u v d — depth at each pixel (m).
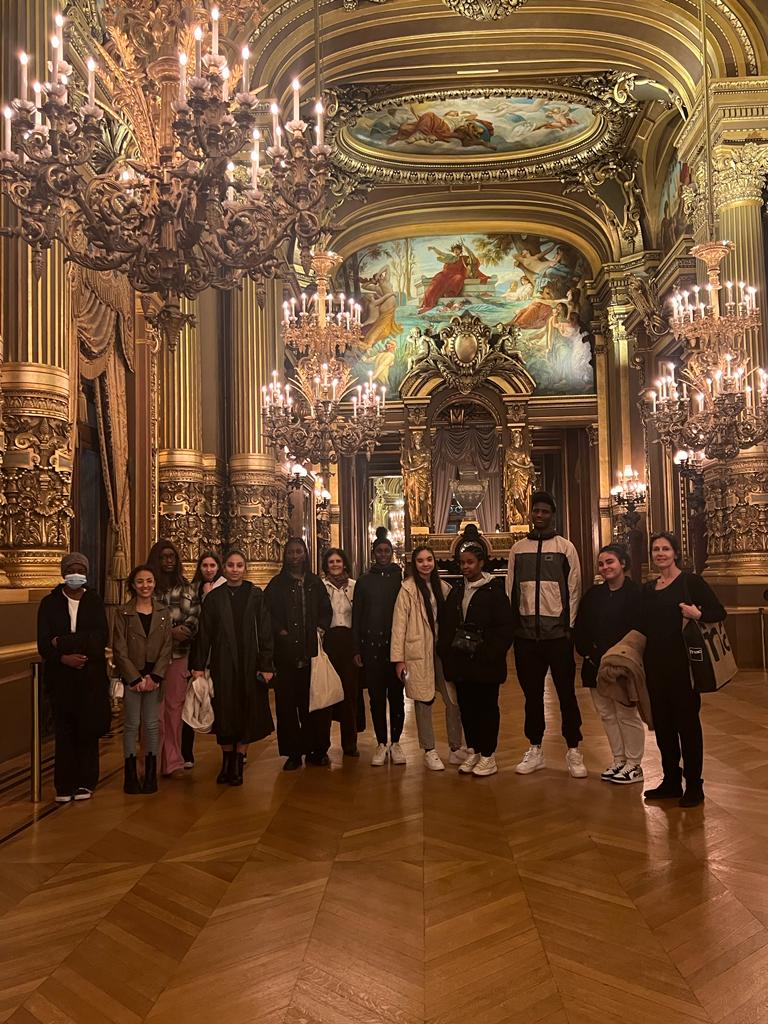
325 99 16.27
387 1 13.20
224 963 3.10
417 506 23.92
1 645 6.65
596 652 5.82
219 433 13.19
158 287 5.16
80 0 8.63
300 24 13.03
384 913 3.54
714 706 9.21
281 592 6.45
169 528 11.38
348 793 5.63
